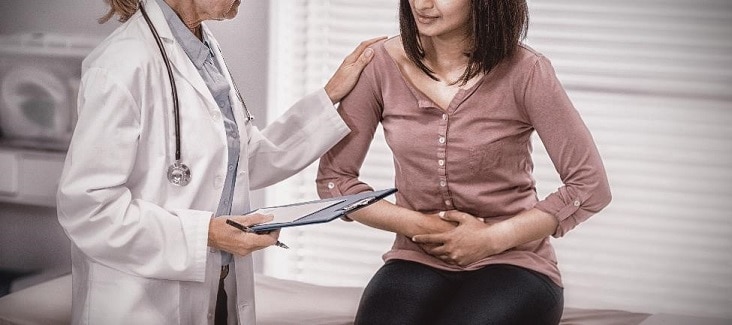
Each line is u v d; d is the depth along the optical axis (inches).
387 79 87.0
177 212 76.7
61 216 76.6
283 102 132.5
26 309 94.9
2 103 109.7
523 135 85.1
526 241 84.0
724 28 118.0
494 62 82.2
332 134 89.0
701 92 119.5
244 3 128.3
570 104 83.9
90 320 78.1
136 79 75.4
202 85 78.7
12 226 112.1
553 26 122.0
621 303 124.0
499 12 81.0
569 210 84.2
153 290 78.2
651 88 120.6
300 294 105.5
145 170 77.7
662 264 122.8
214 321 83.4
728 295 121.1
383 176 129.9
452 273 85.4
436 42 84.6
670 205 122.1
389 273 86.2
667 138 121.3
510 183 85.7
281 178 91.5
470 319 79.2
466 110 83.7
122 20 82.0
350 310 100.7
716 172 120.5
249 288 84.0
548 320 81.7
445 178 85.3
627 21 120.1
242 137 82.3
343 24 129.0
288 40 131.1
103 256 76.6
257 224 75.8
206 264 78.7
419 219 85.7
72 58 109.3
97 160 74.5
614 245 124.0
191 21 80.6
